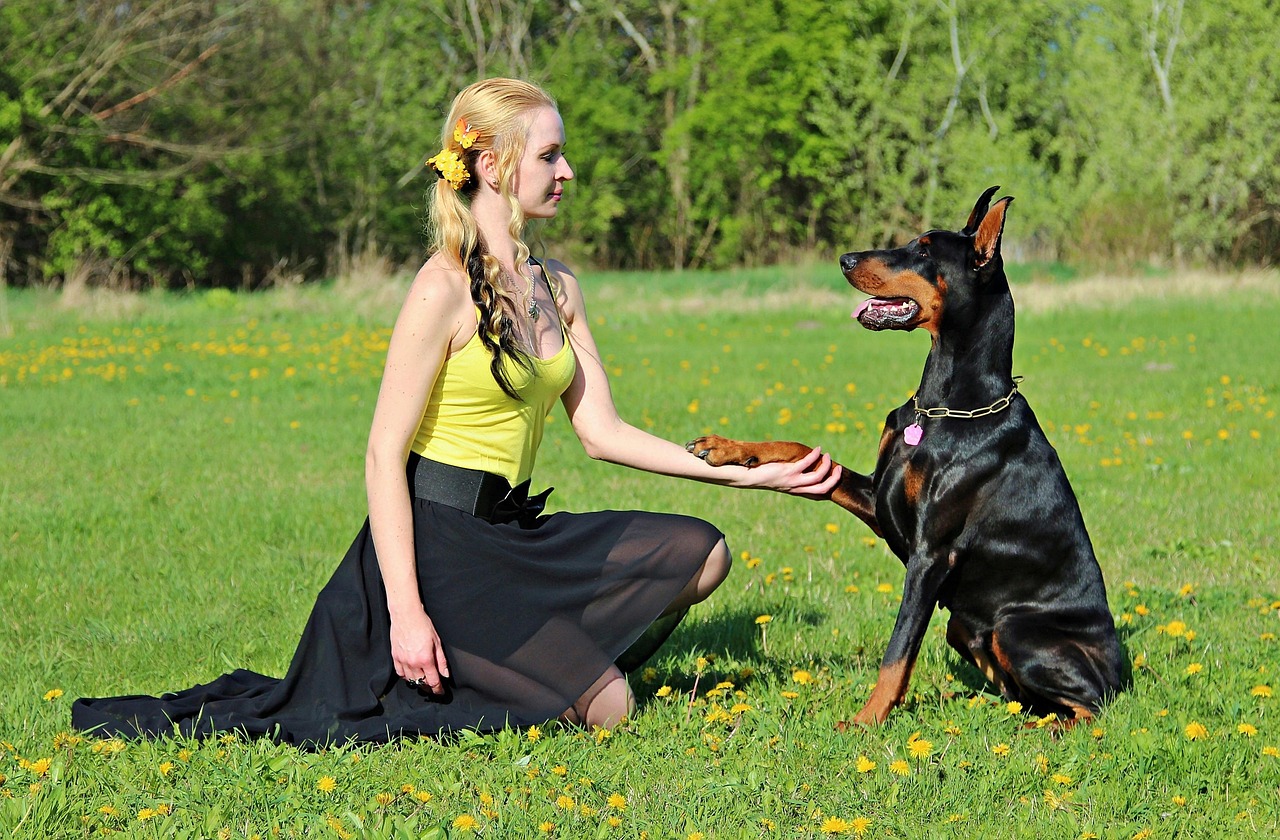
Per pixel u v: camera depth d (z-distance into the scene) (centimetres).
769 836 260
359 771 287
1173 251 2484
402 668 310
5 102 2341
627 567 321
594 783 285
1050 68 3250
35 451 786
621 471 732
